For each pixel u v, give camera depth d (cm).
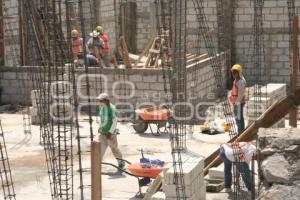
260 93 2550
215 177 2145
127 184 2280
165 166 1964
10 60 4044
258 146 1098
